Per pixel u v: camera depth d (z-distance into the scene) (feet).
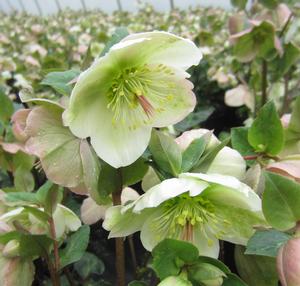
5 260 0.60
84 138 0.58
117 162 0.55
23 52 2.64
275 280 0.58
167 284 0.47
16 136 0.84
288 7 1.31
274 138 0.61
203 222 0.55
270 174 0.50
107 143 0.56
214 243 0.56
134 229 0.54
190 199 0.54
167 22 3.05
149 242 0.54
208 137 0.55
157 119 0.58
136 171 0.59
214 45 2.28
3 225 0.61
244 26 1.28
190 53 0.55
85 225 0.67
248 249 0.52
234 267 0.78
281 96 1.59
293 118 0.67
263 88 1.34
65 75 0.59
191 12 4.04
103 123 0.56
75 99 0.52
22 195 0.62
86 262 0.85
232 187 0.46
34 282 0.82
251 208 0.51
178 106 0.58
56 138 0.57
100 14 4.99
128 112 0.58
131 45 0.51
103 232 0.99
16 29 3.70
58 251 0.65
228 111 1.89
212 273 0.48
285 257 0.48
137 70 0.57
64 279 0.82
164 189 0.46
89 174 0.56
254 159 0.63
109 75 0.56
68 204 0.93
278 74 1.29
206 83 1.92
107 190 0.58
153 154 0.54
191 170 0.53
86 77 0.51
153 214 0.54
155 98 0.58
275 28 1.17
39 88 1.63
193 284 0.50
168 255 0.49
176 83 0.57
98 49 1.81
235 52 1.23
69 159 0.57
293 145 0.68
